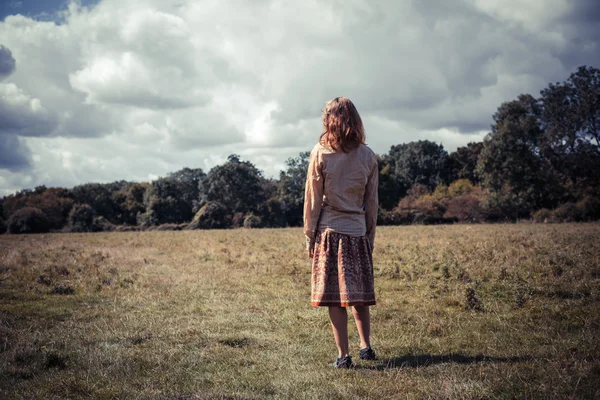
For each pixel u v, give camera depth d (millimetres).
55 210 59281
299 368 3268
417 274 7836
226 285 7391
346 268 3254
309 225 3383
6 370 3168
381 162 68625
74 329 4488
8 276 8203
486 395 2576
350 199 3316
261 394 2748
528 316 4750
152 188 72000
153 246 16469
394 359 3445
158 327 4566
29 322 4805
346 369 3195
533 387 2637
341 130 3266
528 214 45344
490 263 8422
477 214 45344
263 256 11375
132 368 3252
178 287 7211
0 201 61250
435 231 22000
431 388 2723
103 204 71688
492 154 46781
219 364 3383
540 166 47594
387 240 15961
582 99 49594
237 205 68188
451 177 73938
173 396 2682
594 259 8164
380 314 5117
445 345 3805
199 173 92688
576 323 4316
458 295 5988
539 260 8328
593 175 48062
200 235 25016
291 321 4855
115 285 7367
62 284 7020
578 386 2617
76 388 2795
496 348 3629
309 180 3373
